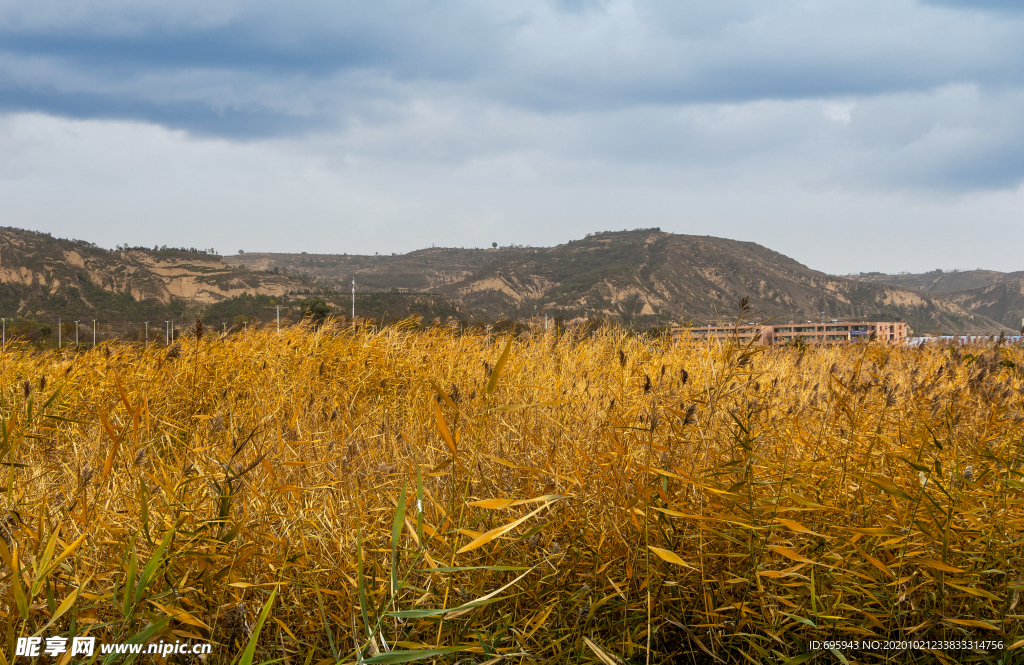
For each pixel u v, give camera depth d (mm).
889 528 1999
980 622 1770
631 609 1925
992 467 2389
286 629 1752
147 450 2469
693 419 2346
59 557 1536
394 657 1385
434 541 1991
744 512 2061
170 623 1735
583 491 2277
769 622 1906
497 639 1778
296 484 2447
